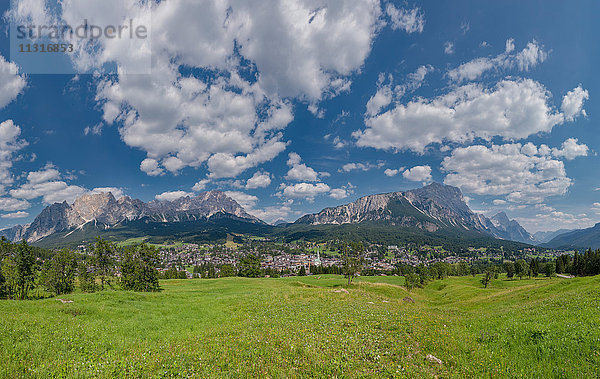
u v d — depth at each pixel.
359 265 92.75
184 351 15.51
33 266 64.62
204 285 79.19
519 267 149.50
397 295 78.75
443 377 12.48
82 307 28.95
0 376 11.54
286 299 41.91
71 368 12.70
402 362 13.93
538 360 13.99
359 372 12.66
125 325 23.84
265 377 12.09
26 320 20.88
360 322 22.88
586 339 14.98
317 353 14.83
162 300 40.66
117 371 12.41
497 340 17.33
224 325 25.19
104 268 76.50
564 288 47.19
